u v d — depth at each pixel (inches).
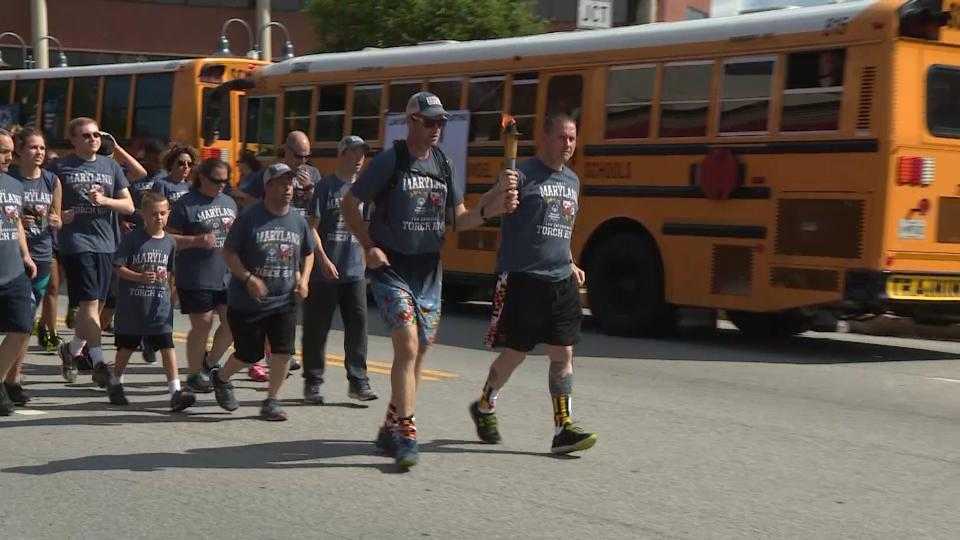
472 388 407.5
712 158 516.7
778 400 401.1
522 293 301.9
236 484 277.6
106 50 1509.6
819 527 252.8
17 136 417.1
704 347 532.1
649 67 543.8
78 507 258.5
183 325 559.8
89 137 403.2
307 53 1553.9
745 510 264.1
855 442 337.7
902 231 470.6
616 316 559.8
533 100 588.4
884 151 466.9
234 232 339.9
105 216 406.6
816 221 486.0
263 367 414.3
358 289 377.1
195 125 829.2
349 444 319.0
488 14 1003.3
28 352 477.4
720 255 516.7
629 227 556.7
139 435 327.9
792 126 494.0
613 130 558.6
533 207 299.0
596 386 421.1
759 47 504.4
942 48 478.9
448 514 255.9
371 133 658.8
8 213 338.3
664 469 299.3
